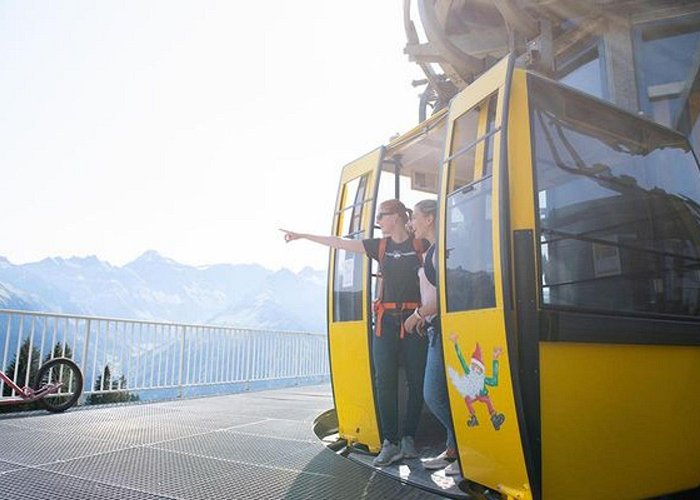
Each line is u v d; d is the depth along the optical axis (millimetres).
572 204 2754
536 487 2295
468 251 2748
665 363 2861
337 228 4656
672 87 4625
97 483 2910
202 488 2867
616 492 2574
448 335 2865
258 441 4203
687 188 3438
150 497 2680
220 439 4273
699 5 4586
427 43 5582
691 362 3006
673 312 3062
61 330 6785
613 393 2605
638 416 2693
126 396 7273
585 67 5180
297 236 4020
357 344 3988
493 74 2773
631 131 3223
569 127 2865
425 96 6602
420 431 4660
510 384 2371
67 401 6137
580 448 2461
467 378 2689
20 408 6094
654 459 2738
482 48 5535
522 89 2660
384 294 3826
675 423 2859
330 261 4555
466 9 5605
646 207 3137
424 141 4297
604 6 4793
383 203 3920
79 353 6973
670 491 2805
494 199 2539
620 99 4762
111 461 3449
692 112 4613
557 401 2408
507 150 2543
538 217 2494
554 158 2727
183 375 8008
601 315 2584
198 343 8344
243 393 8523
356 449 3939
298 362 10516
